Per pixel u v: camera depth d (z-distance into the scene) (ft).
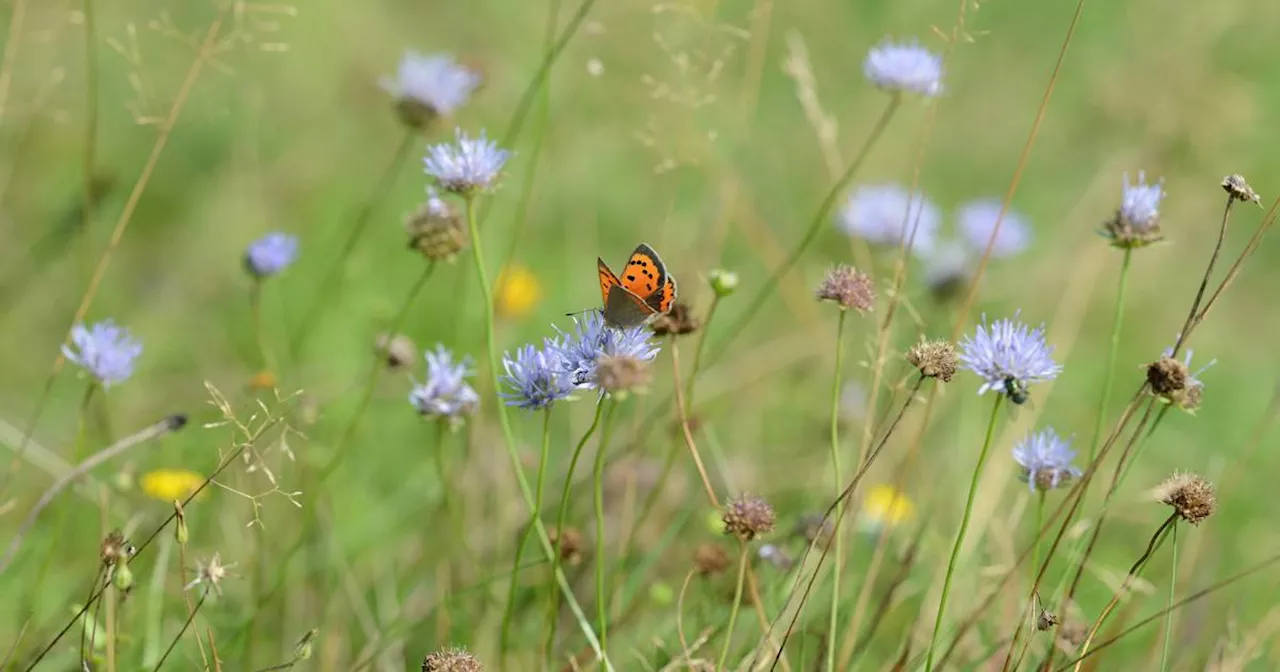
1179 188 35.29
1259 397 30.04
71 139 32.68
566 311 30.86
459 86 23.35
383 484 24.93
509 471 23.52
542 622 18.17
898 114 37.99
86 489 20.66
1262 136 36.55
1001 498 23.82
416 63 23.30
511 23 40.14
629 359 14.42
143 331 28.50
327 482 23.07
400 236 32.32
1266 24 39.88
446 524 20.34
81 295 28.02
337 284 27.50
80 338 18.51
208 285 30.63
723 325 30.19
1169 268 34.55
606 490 23.11
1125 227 16.52
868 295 16.37
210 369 27.66
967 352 14.67
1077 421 28.35
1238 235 35.53
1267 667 19.98
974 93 38.99
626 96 36.24
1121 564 22.72
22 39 32.91
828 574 19.94
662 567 22.26
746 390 27.76
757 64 29.94
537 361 15.24
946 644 18.53
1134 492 25.45
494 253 31.53
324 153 35.65
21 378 27.04
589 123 36.11
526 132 35.01
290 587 20.67
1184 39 38.86
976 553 20.92
